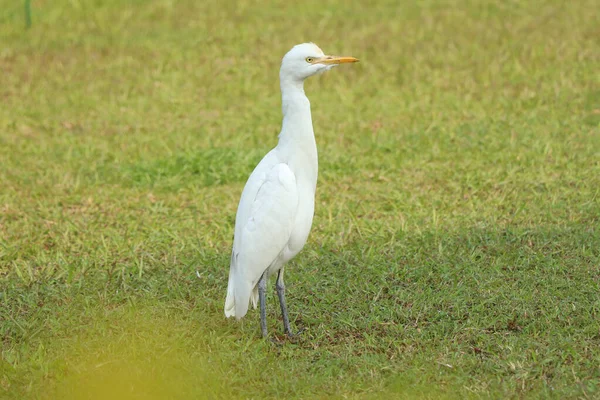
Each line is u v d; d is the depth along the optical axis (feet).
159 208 40.32
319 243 35.40
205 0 77.25
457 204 39.11
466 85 55.57
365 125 50.98
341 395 23.71
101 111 55.47
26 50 66.28
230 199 41.50
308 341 27.22
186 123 53.21
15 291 31.45
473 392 23.50
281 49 64.64
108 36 69.15
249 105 55.57
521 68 57.72
